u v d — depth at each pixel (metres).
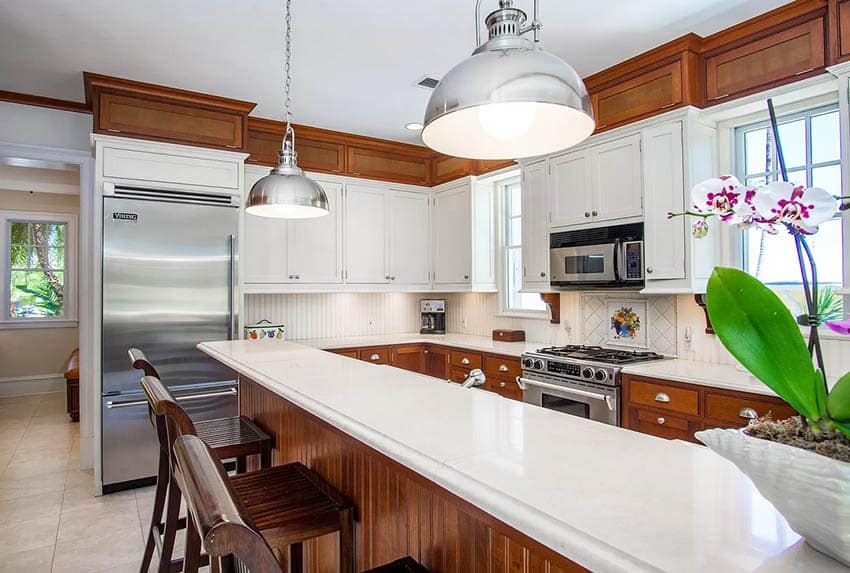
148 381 1.64
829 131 2.55
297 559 1.75
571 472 0.89
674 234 2.82
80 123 3.65
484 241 4.52
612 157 3.14
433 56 2.93
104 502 3.08
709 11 2.48
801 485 0.57
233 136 3.62
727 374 2.58
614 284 3.13
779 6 2.42
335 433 1.50
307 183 2.34
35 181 5.88
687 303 3.10
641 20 2.56
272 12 2.46
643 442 1.07
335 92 3.45
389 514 1.49
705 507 0.75
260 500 1.57
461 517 1.22
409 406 1.37
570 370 3.07
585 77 3.22
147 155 3.33
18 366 6.31
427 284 4.89
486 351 3.86
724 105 2.70
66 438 4.41
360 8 2.43
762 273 2.77
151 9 2.43
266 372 1.92
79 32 2.64
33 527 2.76
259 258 4.02
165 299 3.34
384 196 4.66
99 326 3.18
